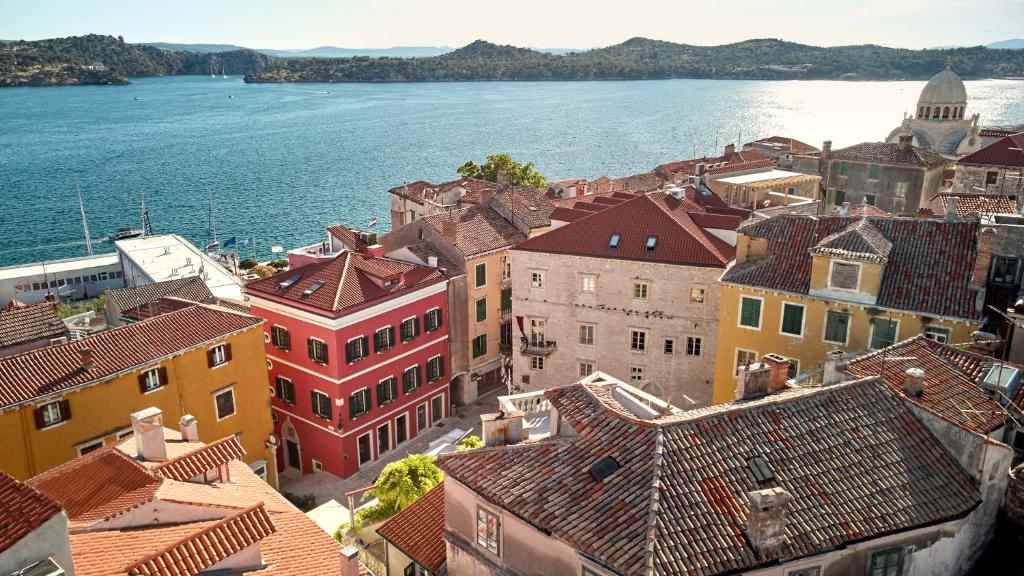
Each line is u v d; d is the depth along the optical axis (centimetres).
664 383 5734
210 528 2245
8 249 13588
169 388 4431
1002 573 2500
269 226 15288
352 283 5441
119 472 2703
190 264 10081
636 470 2317
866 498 2325
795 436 2481
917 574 2356
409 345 5734
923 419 2619
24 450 3841
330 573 2461
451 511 2708
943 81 10150
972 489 2447
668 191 6388
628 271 5591
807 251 4516
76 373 4044
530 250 5888
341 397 5222
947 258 4119
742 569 2058
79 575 2009
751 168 8481
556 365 6069
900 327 4009
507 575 2473
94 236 14488
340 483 5309
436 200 10038
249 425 4947
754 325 4506
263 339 4962
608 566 2050
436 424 6147
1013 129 10425
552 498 2345
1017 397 2780
